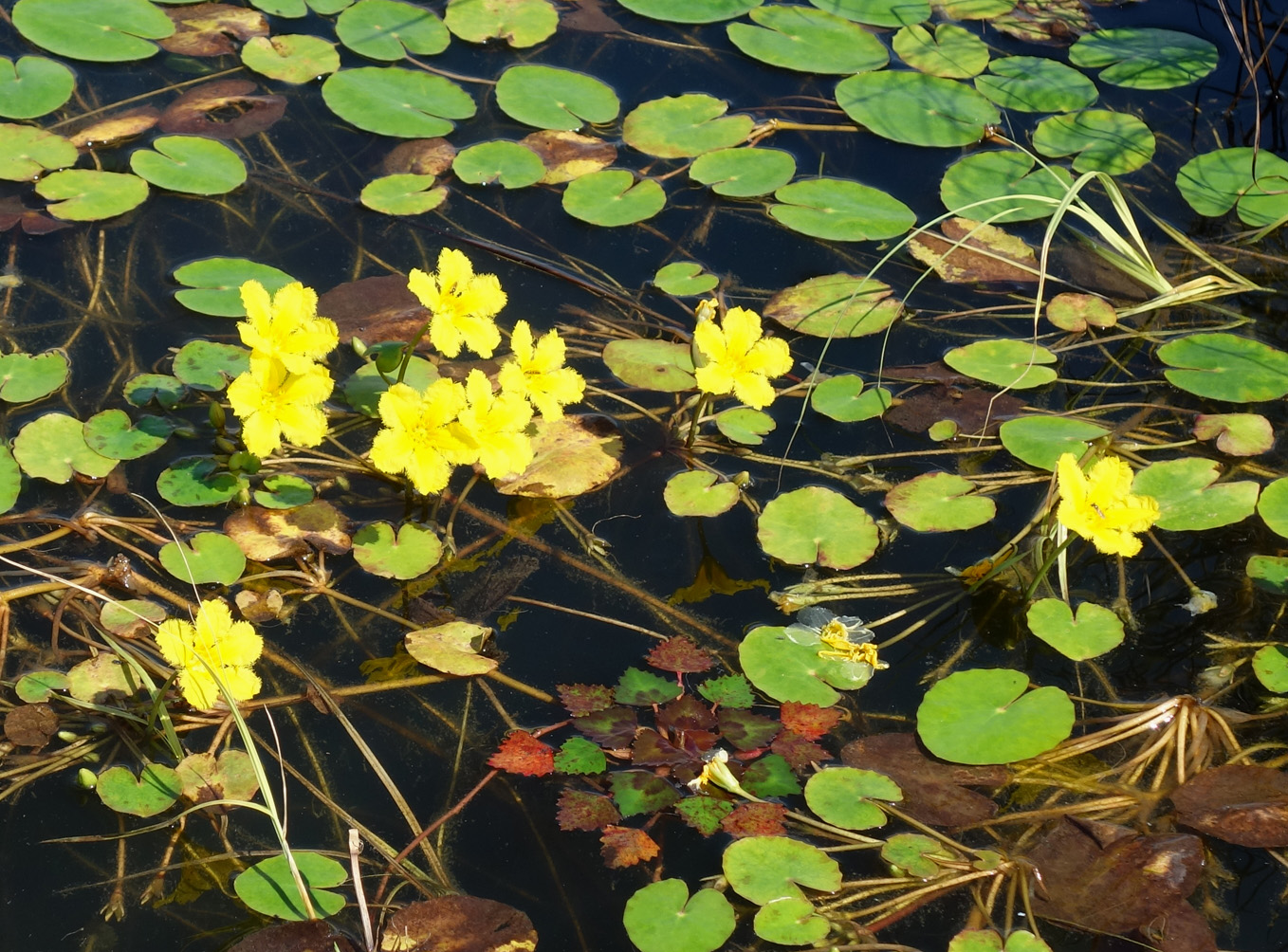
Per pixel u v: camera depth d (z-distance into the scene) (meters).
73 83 3.82
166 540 2.60
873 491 2.90
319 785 2.19
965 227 3.70
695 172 3.81
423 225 3.55
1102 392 3.25
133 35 4.11
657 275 3.41
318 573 2.57
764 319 3.35
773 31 4.47
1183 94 4.34
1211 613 2.67
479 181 3.69
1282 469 3.02
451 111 3.95
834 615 2.56
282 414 2.47
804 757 2.24
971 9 4.71
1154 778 2.29
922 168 3.97
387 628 2.49
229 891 2.01
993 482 2.95
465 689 2.38
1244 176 3.92
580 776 2.21
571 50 4.35
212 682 2.07
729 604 2.60
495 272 3.44
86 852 2.05
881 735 2.32
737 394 2.70
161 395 2.89
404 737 2.28
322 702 2.32
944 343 3.36
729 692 2.34
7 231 3.36
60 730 2.22
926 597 2.67
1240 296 3.59
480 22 4.36
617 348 3.15
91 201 3.41
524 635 2.49
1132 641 2.59
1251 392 3.13
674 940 1.91
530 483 2.80
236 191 3.61
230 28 4.21
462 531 2.72
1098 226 3.47
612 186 3.70
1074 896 2.04
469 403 2.57
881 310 3.38
